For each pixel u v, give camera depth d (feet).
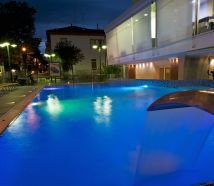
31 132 18.01
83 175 10.78
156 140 9.36
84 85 60.03
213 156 10.23
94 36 105.09
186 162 9.49
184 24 39.29
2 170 11.39
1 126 16.78
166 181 9.25
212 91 7.20
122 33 69.62
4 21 77.10
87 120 22.25
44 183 10.14
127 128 19.27
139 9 55.42
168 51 44.60
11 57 80.02
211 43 32.24
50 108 28.50
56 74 72.18
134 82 55.47
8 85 46.09
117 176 10.58
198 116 8.50
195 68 42.50
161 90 44.32
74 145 15.03
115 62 78.64
